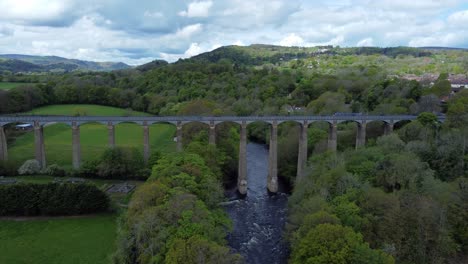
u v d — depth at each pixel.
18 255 55.19
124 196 78.50
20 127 121.81
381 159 67.00
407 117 102.00
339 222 46.97
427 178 58.38
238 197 88.69
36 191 68.88
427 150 73.88
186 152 78.06
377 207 51.19
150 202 50.72
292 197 68.12
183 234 41.53
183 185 56.50
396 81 141.25
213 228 47.31
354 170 67.38
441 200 52.62
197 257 37.22
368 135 111.56
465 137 73.94
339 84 163.38
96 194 69.56
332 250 40.53
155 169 66.81
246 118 91.81
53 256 55.00
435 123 91.44
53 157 100.50
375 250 40.88
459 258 49.06
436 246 47.34
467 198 53.19
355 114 113.38
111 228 64.38
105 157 88.81
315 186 62.31
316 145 99.62
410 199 52.22
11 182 82.38
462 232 50.00
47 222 66.62
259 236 65.88
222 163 86.56
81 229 63.91
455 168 67.81
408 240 47.56
